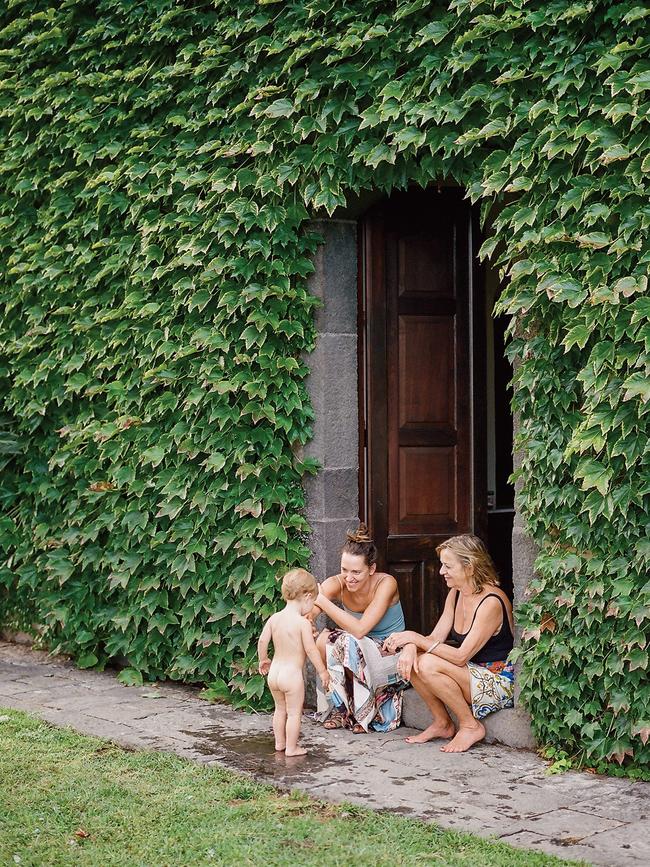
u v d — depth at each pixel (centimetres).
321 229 589
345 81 549
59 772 463
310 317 593
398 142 520
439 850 368
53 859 367
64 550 704
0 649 752
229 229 594
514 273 479
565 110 464
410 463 603
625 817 402
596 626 462
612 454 448
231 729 538
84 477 697
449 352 612
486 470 616
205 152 628
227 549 611
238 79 606
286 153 586
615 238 455
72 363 695
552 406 479
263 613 587
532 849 369
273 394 595
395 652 536
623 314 446
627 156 442
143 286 656
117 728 539
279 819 402
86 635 684
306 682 584
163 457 639
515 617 496
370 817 401
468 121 506
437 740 513
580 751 471
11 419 750
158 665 655
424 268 607
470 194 504
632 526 450
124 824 400
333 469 587
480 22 486
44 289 729
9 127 761
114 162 686
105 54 695
